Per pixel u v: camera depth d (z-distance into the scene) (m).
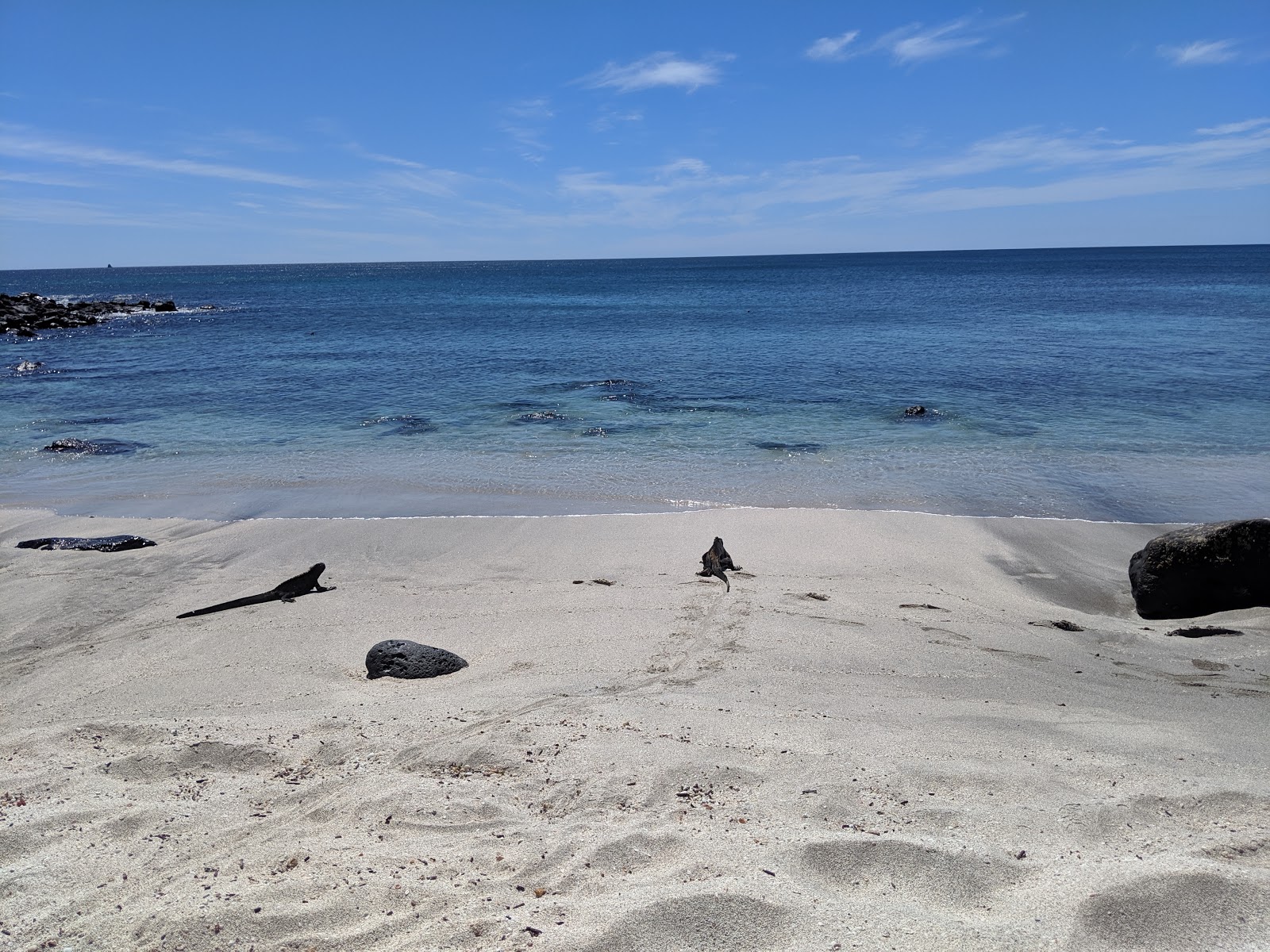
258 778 4.51
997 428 16.89
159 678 6.45
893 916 3.07
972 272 111.25
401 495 12.87
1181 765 4.50
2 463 14.90
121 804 4.15
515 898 3.27
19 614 8.11
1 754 4.86
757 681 6.11
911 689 5.98
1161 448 15.20
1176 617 8.12
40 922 3.19
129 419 18.77
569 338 34.72
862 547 10.26
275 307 61.59
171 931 3.12
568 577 9.27
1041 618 8.05
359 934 3.06
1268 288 63.28
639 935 2.98
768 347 30.02
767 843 3.60
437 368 26.11
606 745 4.75
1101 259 173.50
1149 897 3.10
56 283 128.50
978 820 3.83
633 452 15.47
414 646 6.53
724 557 9.44
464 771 4.52
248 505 12.34
